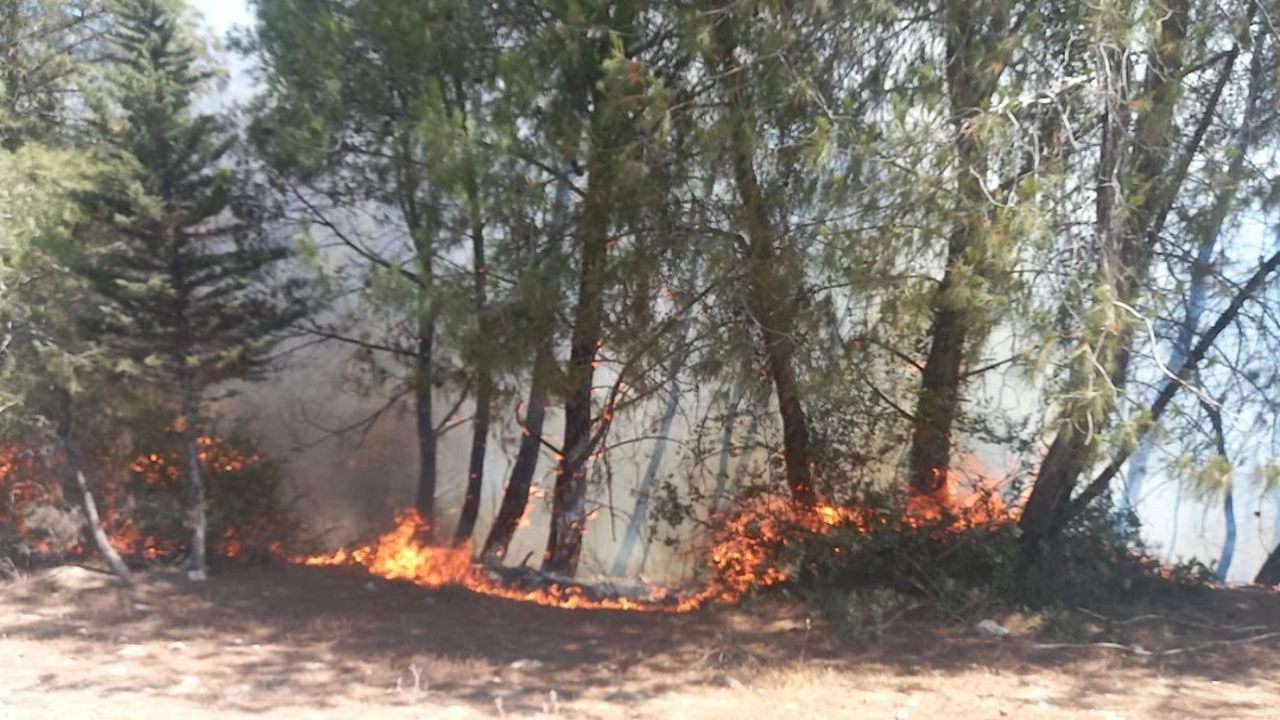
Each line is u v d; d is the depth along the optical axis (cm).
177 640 715
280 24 988
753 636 779
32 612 781
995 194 661
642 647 742
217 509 941
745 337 836
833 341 836
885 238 690
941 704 605
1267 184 766
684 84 808
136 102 820
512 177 790
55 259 813
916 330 791
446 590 896
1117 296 643
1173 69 723
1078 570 848
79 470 860
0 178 841
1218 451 649
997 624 790
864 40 772
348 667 660
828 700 611
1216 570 1274
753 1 733
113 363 847
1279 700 620
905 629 787
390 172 970
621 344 866
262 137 1019
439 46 867
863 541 877
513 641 750
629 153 770
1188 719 580
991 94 712
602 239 828
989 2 721
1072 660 711
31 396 845
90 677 620
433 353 920
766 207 802
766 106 759
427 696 598
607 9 820
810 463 961
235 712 554
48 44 1222
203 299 859
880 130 698
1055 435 726
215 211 850
